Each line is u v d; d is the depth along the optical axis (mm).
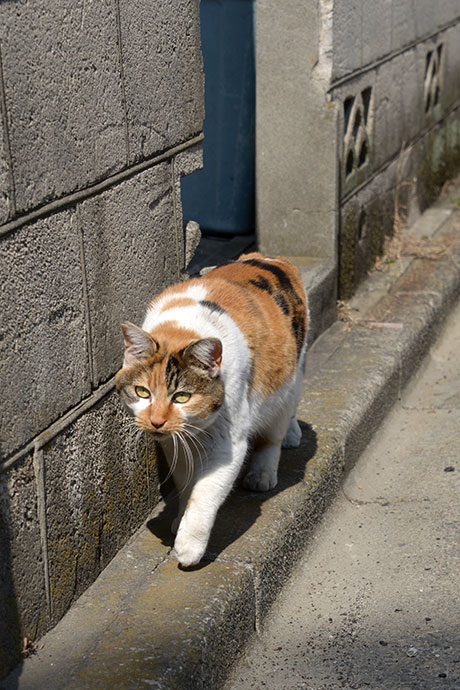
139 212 3240
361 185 6082
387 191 6809
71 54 2656
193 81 3619
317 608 3420
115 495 3182
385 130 6566
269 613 3326
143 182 3256
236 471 3086
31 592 2646
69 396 2793
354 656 3094
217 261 5727
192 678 2635
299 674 3020
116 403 3133
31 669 2586
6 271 2406
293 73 5316
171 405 2787
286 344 3408
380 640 3170
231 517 3488
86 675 2549
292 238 5660
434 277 6496
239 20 5781
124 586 3021
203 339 2713
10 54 2350
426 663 3014
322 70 5262
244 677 3016
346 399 4559
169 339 2836
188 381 2768
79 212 2789
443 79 8281
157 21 3244
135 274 3244
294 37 5250
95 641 2717
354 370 4926
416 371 5609
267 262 3742
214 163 6102
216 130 6031
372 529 3955
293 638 3236
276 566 3369
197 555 3029
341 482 4238
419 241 7230
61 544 2809
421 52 7391
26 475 2576
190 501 3035
